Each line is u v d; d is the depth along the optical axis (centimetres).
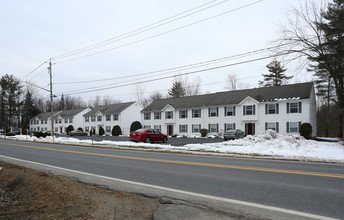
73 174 830
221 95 3884
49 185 630
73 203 495
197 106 3859
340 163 1130
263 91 3462
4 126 7975
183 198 550
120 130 4984
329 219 425
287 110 3072
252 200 531
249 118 3331
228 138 2814
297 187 635
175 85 6225
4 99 7044
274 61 2066
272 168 929
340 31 2158
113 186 666
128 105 5441
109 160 1164
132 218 425
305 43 2080
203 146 1891
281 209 475
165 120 4328
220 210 472
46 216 423
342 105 2659
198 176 779
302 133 2831
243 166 975
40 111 8512
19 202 490
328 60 2192
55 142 2756
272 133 2139
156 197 562
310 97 3006
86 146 2128
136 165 1006
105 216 431
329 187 633
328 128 4400
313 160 1204
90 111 6281
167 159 1196
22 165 1032
